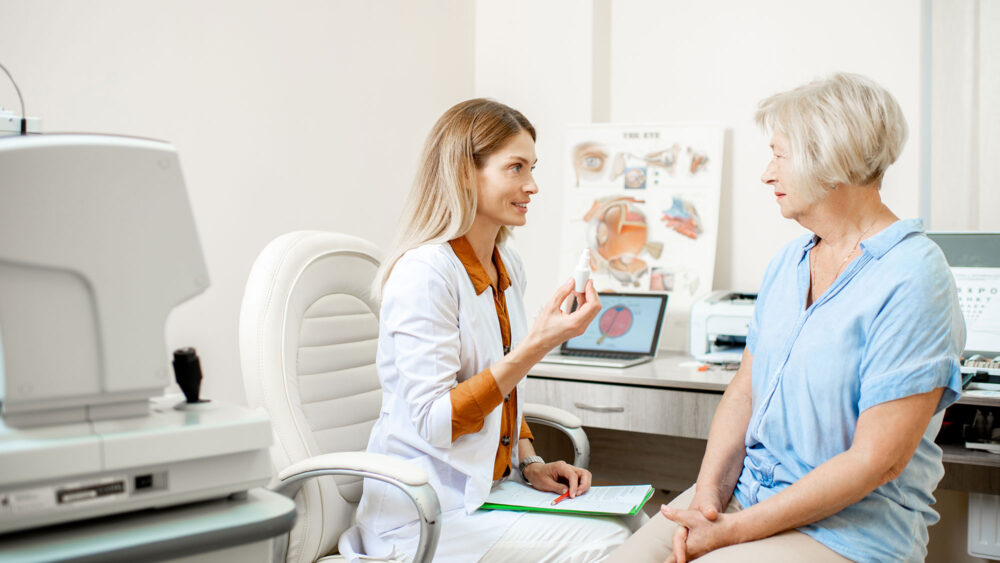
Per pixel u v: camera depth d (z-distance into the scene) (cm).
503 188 162
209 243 224
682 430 211
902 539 132
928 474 140
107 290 91
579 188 287
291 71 245
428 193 164
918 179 244
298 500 154
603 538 150
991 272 211
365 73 270
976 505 200
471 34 313
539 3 298
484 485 156
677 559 134
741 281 273
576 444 189
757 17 267
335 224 263
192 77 218
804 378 137
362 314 182
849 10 253
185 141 217
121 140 93
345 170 265
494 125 161
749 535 131
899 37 246
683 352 268
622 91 292
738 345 252
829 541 129
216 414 100
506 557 148
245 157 233
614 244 281
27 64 185
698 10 276
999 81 232
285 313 162
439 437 149
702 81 277
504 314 175
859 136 132
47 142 88
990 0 232
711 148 268
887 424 126
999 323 208
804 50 260
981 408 195
